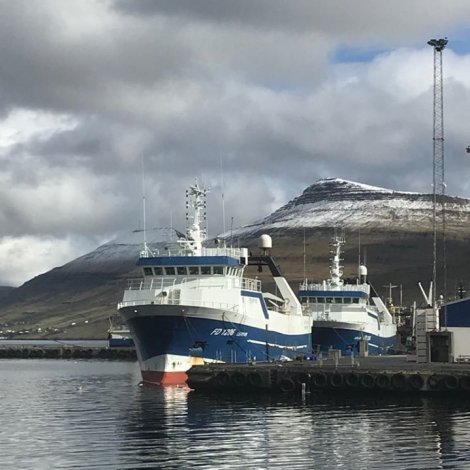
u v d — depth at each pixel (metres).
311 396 86.75
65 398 92.88
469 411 73.44
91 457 54.31
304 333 132.00
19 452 56.25
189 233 109.12
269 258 135.25
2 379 131.00
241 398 85.81
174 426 66.44
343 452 54.91
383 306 188.75
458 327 100.06
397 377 86.06
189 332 99.75
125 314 102.06
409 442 58.09
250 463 52.00
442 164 125.88
